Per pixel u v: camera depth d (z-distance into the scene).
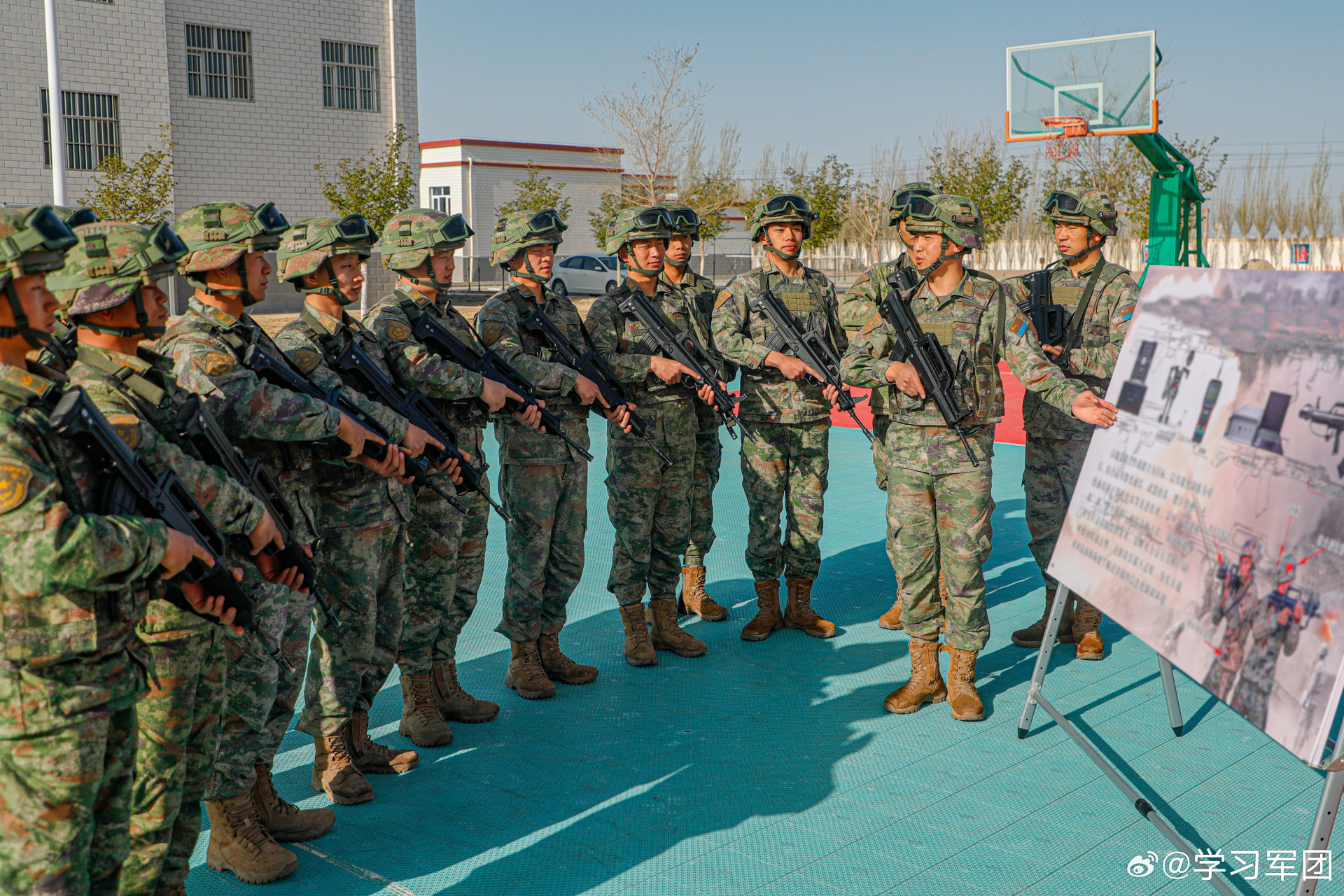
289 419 3.20
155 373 2.77
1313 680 2.57
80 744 2.25
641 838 3.55
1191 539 3.22
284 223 3.34
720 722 4.55
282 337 3.70
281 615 3.32
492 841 3.54
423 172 43.94
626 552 5.24
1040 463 5.47
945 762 4.16
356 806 3.79
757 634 5.63
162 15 22.72
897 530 4.65
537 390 4.72
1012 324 4.49
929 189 4.76
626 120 40.03
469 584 4.58
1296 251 26.22
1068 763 4.15
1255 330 3.17
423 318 4.36
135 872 2.69
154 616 2.68
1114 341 5.38
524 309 4.84
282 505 3.20
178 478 2.57
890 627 5.82
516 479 4.78
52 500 2.15
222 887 3.27
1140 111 16.45
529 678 4.84
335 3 25.66
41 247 2.14
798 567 5.69
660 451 5.23
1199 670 3.01
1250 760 4.16
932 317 4.54
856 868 3.36
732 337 5.45
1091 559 3.80
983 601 4.60
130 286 2.56
